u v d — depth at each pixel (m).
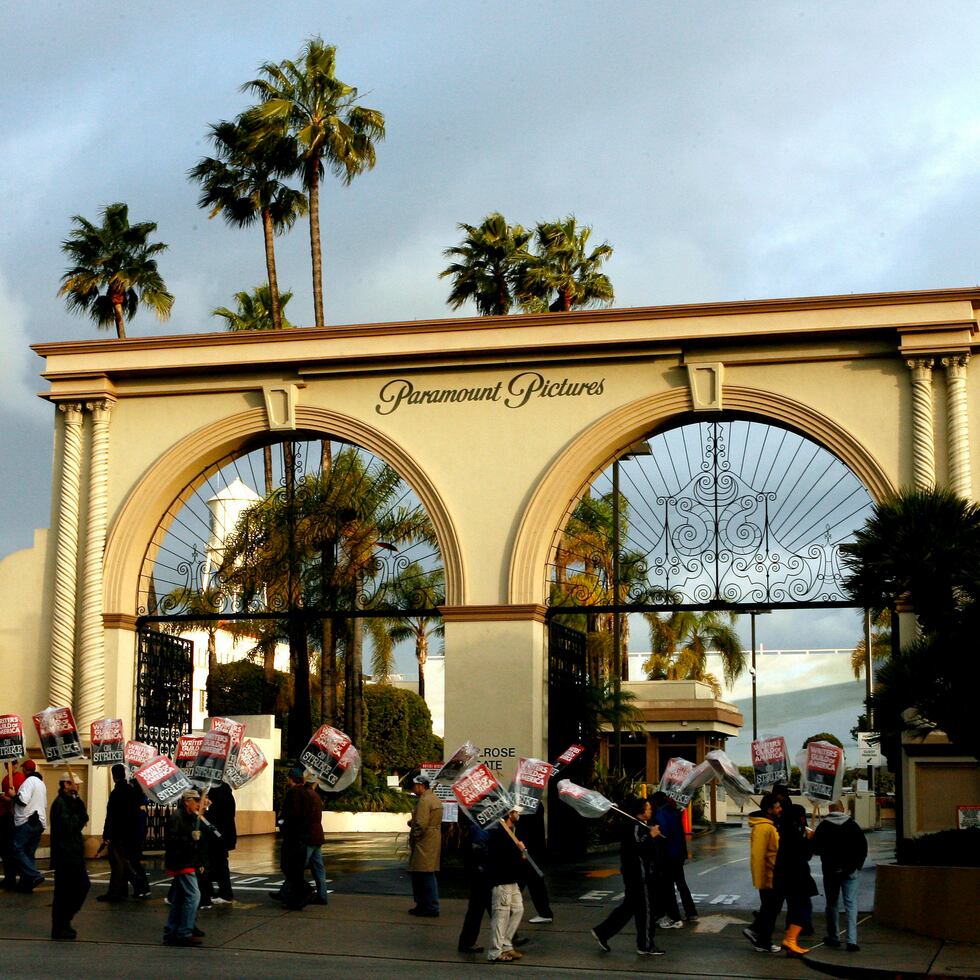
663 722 46.91
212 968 13.18
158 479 24.11
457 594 22.52
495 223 42.59
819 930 16.39
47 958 13.68
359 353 23.38
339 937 15.40
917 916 16.20
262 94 40.34
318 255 40.22
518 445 22.81
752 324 22.02
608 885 19.91
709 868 24.91
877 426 21.61
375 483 34.41
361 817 38.31
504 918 14.19
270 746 34.28
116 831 18.05
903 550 16.19
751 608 22.02
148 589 24.69
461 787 14.39
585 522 38.94
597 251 43.88
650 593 35.84
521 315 22.80
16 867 18.67
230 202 42.09
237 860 24.45
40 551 24.41
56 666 23.69
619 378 22.66
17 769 23.58
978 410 21.38
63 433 24.61
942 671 15.99
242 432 24.02
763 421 22.33
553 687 23.12
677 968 14.01
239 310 49.59
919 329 21.36
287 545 33.88
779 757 16.38
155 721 24.62
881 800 46.28
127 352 24.33
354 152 40.00
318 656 44.88
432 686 64.94
